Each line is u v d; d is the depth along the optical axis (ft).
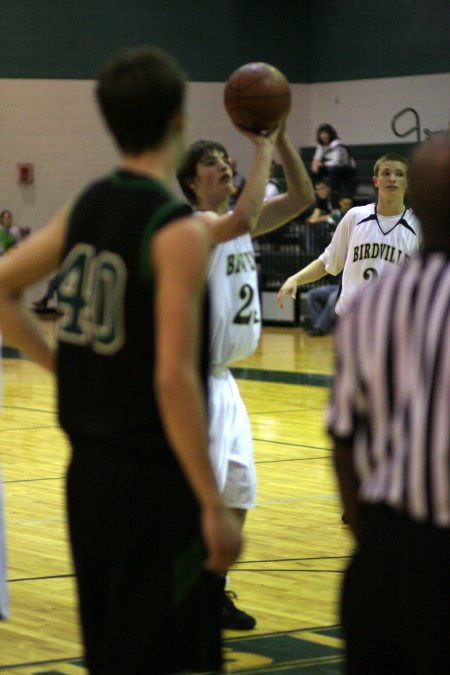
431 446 7.98
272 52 75.97
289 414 37.17
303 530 22.70
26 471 28.71
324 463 29.53
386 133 73.00
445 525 7.99
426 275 8.27
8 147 70.69
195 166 16.16
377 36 72.84
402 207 23.61
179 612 9.48
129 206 9.26
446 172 8.34
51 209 71.82
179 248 8.80
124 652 9.52
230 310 15.62
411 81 71.36
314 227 63.93
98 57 71.92
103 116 9.43
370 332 8.31
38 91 70.95
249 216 13.17
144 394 9.29
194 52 74.13
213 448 15.74
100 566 9.61
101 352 9.39
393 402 8.22
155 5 72.90
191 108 74.33
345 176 65.87
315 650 15.71
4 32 70.08
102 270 9.34
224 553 8.82
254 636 16.35
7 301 10.07
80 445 9.63
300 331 63.67
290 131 76.79
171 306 8.66
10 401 40.27
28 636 16.46
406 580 8.06
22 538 22.21
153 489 9.39
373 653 8.33
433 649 8.03
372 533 8.29
